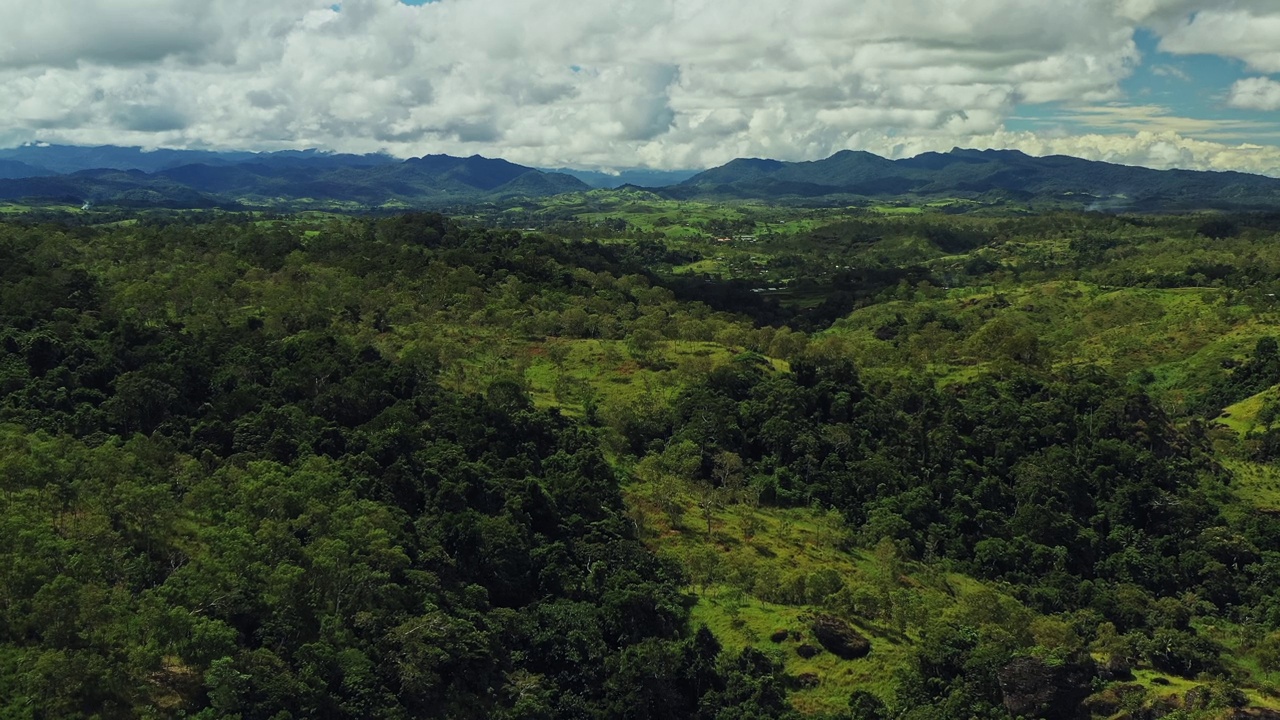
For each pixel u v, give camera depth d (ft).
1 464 235.61
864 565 340.80
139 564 221.46
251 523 244.63
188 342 385.09
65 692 178.81
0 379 312.91
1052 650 266.98
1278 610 335.47
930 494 398.83
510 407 384.27
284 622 216.95
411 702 217.97
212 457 290.35
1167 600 343.05
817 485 396.78
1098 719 255.70
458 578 270.46
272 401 337.93
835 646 271.49
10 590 195.52
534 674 247.70
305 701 198.59
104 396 324.80
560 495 327.26
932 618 286.25
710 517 350.64
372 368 378.12
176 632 196.75
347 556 235.40
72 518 236.84
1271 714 253.85
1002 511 400.67
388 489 291.58
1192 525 388.16
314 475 271.28
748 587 302.66
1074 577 357.20
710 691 250.98
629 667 249.34
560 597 279.69
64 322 377.71
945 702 249.55
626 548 301.84
